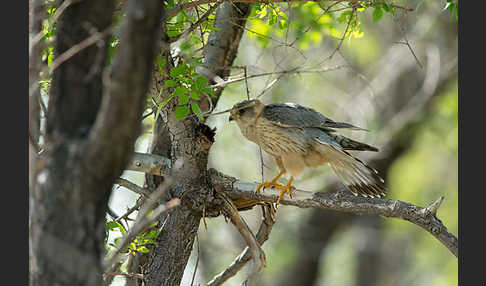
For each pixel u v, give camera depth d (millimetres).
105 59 6188
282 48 14984
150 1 4973
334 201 9352
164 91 9086
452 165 28797
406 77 21719
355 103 22344
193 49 11828
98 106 6082
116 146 5438
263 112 11375
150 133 11961
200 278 20094
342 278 29891
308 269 22406
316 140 10953
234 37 11602
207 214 9977
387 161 20844
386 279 28578
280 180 15789
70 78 6012
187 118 9289
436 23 21031
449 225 27812
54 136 5875
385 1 11297
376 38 23734
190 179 9594
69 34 6211
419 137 24625
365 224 27031
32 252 5859
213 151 20984
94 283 5820
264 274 22781
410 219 8789
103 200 5824
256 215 21984
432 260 29766
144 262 10812
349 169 11344
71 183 5672
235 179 10039
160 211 6148
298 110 11281
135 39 4992
